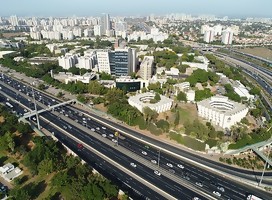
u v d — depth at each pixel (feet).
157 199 647.97
